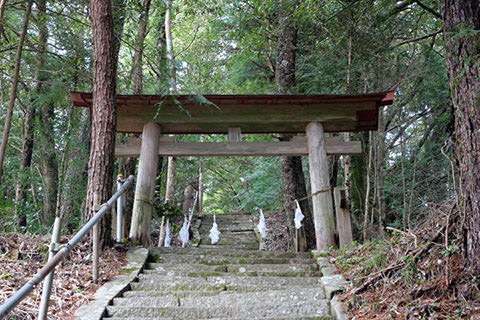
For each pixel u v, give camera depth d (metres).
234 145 6.28
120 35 8.61
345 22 7.73
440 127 8.90
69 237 4.82
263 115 6.19
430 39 8.74
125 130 6.29
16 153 10.55
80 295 3.60
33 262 4.16
